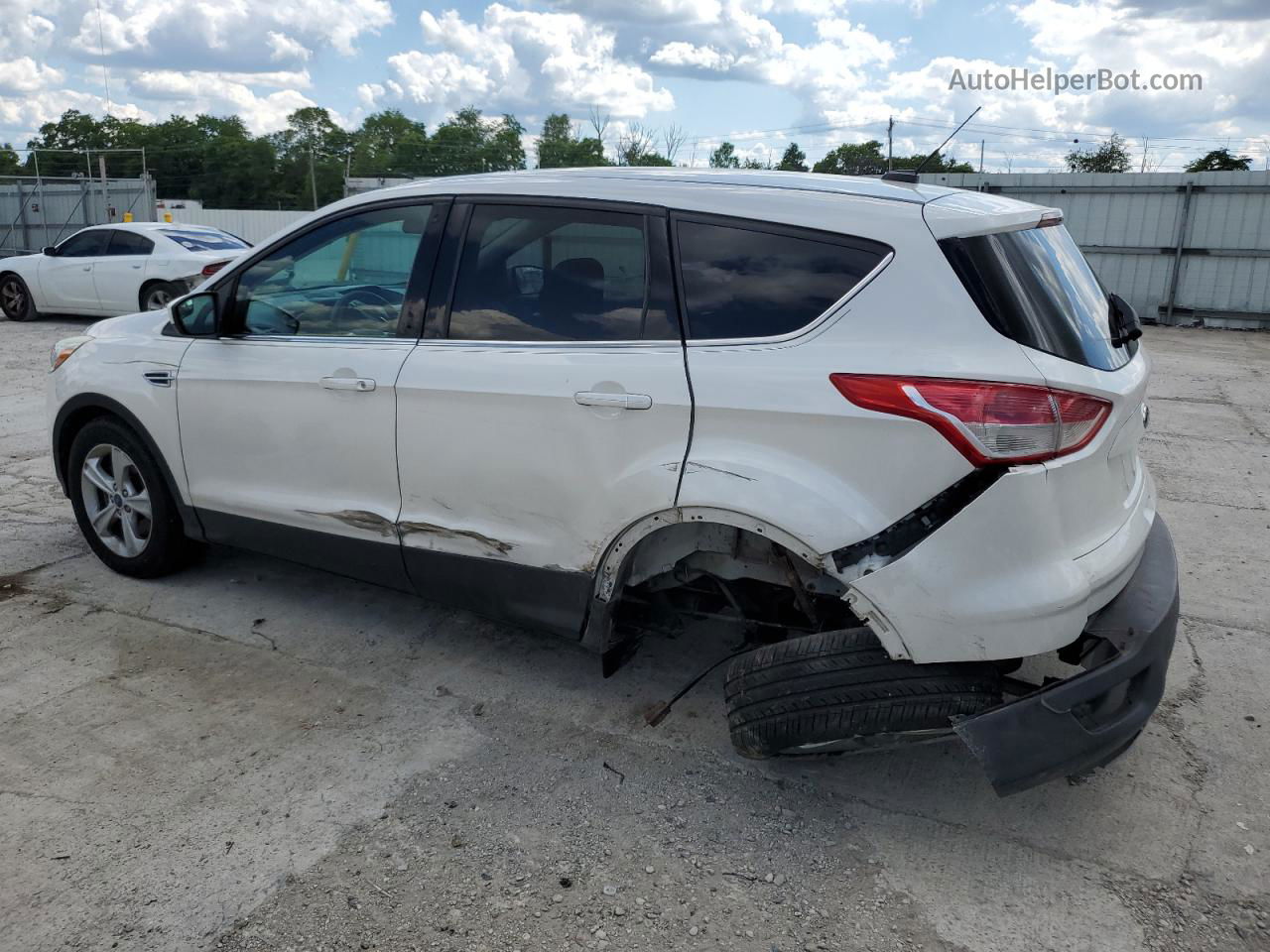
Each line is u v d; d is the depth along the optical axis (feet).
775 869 8.75
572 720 11.21
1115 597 9.00
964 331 8.27
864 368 8.44
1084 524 8.60
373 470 11.49
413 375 10.93
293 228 12.39
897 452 8.29
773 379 8.86
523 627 11.07
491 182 11.06
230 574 15.17
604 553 10.02
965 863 8.86
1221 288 55.52
